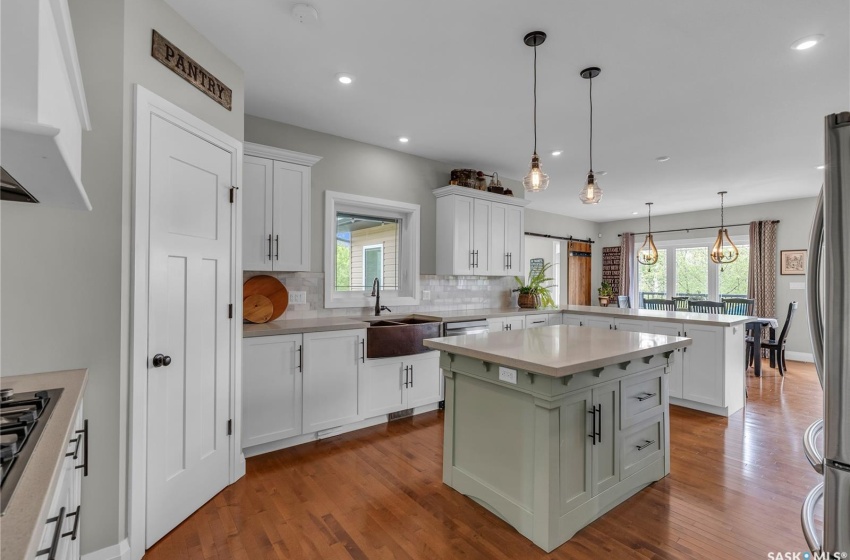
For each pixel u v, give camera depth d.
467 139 3.78
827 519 0.85
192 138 2.03
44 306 1.51
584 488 1.94
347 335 3.08
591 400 1.96
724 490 2.30
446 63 2.47
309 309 3.53
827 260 0.84
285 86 2.77
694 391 3.71
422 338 3.50
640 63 2.44
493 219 4.66
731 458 2.72
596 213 7.65
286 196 3.09
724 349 3.52
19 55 0.68
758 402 3.99
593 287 8.53
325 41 2.24
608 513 2.07
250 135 3.24
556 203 6.71
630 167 4.59
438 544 1.83
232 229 2.35
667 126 3.40
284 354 2.76
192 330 2.04
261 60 2.43
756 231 6.45
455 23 2.08
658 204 6.71
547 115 3.22
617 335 2.59
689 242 7.39
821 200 0.89
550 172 4.84
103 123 1.62
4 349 1.44
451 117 3.27
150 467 1.79
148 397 1.77
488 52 2.34
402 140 3.82
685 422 3.42
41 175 0.91
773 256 6.32
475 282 4.92
